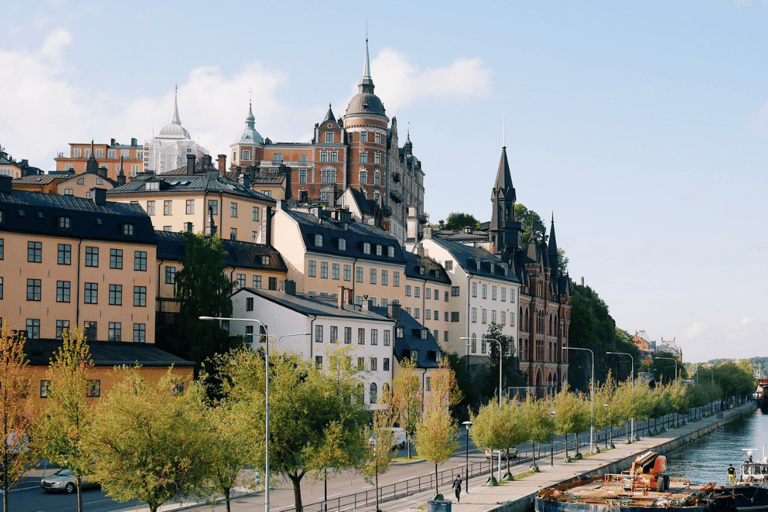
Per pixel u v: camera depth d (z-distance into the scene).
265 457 57.56
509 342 159.50
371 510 65.12
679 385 173.75
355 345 112.31
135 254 102.50
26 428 58.88
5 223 93.00
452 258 158.12
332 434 59.00
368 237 140.62
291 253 129.00
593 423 118.06
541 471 91.88
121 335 100.62
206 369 100.31
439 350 131.25
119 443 49.91
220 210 137.38
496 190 188.12
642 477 81.06
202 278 105.69
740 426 192.00
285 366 61.12
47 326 95.19
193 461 50.97
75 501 68.31
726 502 77.62
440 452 72.88
